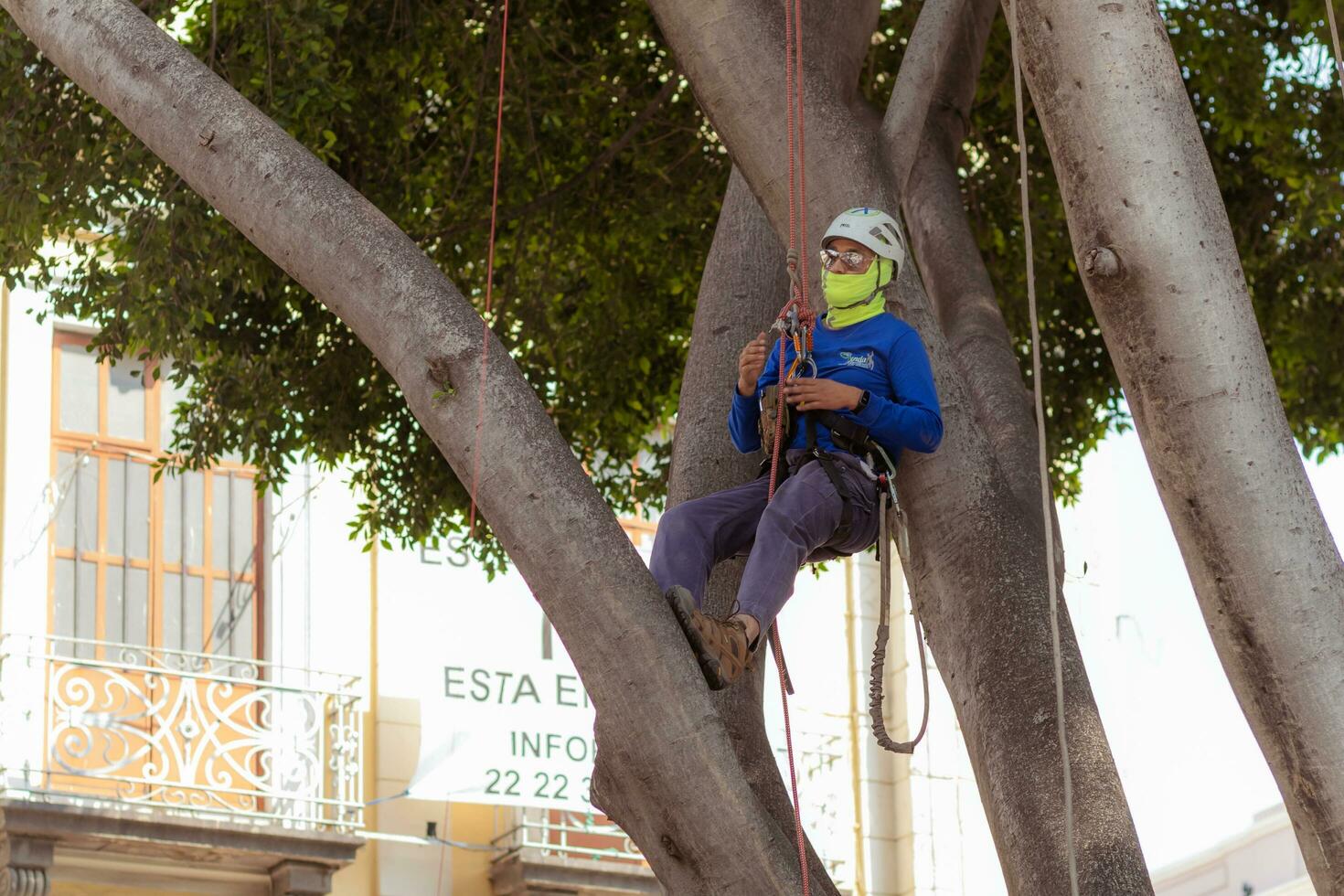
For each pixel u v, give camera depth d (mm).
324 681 14586
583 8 11688
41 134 10297
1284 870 17766
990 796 5676
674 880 4992
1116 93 5230
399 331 5367
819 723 16188
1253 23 11812
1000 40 11680
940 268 8234
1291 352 11898
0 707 13516
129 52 5863
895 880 16016
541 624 15266
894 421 5539
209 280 10484
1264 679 4945
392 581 14977
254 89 9945
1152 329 5121
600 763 5121
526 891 14383
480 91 11281
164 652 14117
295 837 13625
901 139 6797
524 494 5113
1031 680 5738
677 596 5000
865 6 7656
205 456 11352
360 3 11062
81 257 12555
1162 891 18938
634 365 11984
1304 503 5012
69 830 12984
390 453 11805
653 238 11867
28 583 14070
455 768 14625
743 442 5938
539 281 11953
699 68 6629
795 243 6301
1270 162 11742
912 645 16547
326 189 5594
